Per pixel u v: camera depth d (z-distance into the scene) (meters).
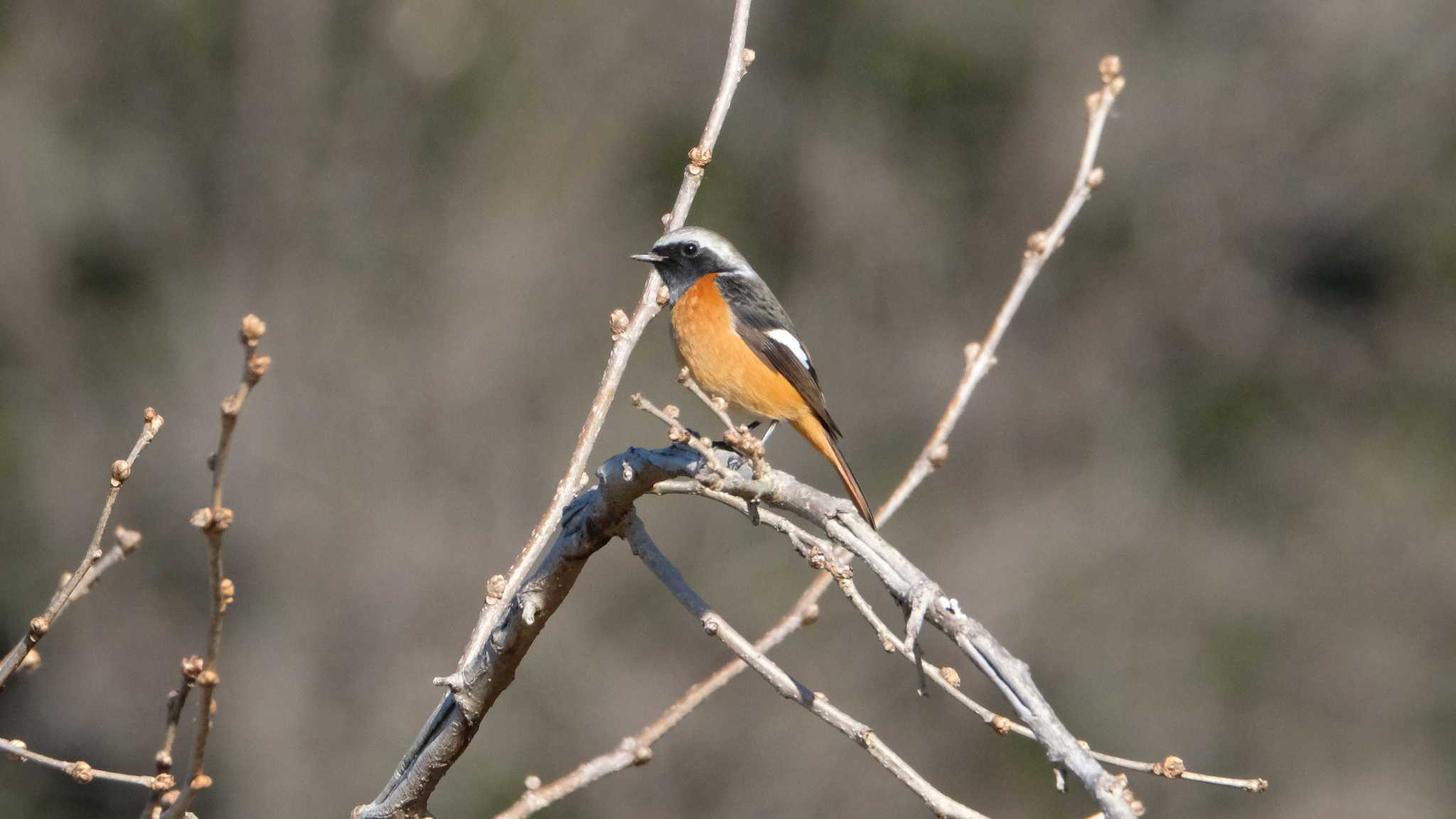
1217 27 20.69
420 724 16.77
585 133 19.28
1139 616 18.84
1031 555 18.92
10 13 19.27
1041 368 20.16
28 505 17.83
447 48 19.09
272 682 16.95
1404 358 20.55
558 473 17.97
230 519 3.22
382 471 17.84
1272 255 20.66
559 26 19.25
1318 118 20.52
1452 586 19.38
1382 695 18.88
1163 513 19.62
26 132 18.83
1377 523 19.69
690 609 4.08
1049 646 18.52
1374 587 19.48
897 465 19.58
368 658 17.20
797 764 16.86
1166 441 20.16
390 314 18.61
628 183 19.55
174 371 18.23
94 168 18.97
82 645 17.28
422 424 18.06
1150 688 18.45
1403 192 20.55
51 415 18.27
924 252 20.36
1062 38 20.55
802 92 20.30
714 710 17.00
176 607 17.53
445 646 17.28
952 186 20.58
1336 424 20.48
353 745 16.83
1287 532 19.83
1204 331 20.58
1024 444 19.89
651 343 18.17
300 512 17.52
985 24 20.47
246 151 18.98
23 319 18.33
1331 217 20.58
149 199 18.98
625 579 17.30
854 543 3.61
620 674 16.86
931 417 19.72
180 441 17.84
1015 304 5.18
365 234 18.86
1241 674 18.80
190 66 19.19
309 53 18.92
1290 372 20.58
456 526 17.69
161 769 3.59
